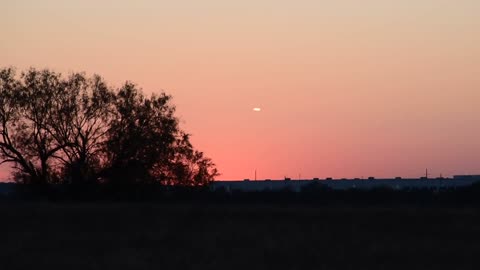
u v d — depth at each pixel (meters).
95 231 58.97
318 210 70.75
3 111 98.38
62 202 87.00
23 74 100.00
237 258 44.62
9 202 80.50
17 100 98.00
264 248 48.47
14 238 54.62
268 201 98.31
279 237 54.31
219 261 43.47
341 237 54.66
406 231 58.66
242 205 80.12
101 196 99.94
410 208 73.62
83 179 99.88
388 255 46.34
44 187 100.00
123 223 62.72
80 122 99.62
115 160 100.06
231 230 58.22
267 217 66.31
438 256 46.25
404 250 48.31
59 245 50.66
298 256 45.47
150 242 52.34
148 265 42.12
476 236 55.66
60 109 98.69
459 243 52.00
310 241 52.12
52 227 60.78
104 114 100.25
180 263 42.69
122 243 52.00
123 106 100.56
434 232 57.94
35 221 63.50
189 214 66.94
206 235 55.56
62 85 100.00
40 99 98.44
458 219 63.56
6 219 64.56
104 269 41.22
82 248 49.31
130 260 43.34
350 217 65.69
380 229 59.72
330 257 45.25
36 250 48.50
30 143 98.81
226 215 67.00
